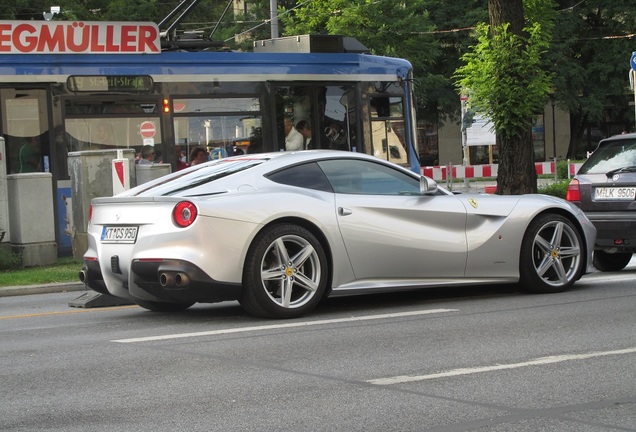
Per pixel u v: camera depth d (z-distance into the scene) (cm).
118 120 2253
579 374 831
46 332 1155
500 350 942
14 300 1638
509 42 2628
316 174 1217
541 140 7162
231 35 5816
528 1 2753
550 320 1119
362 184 1245
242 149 2377
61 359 956
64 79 2205
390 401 749
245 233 1127
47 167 2195
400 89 2653
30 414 736
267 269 1157
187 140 2316
